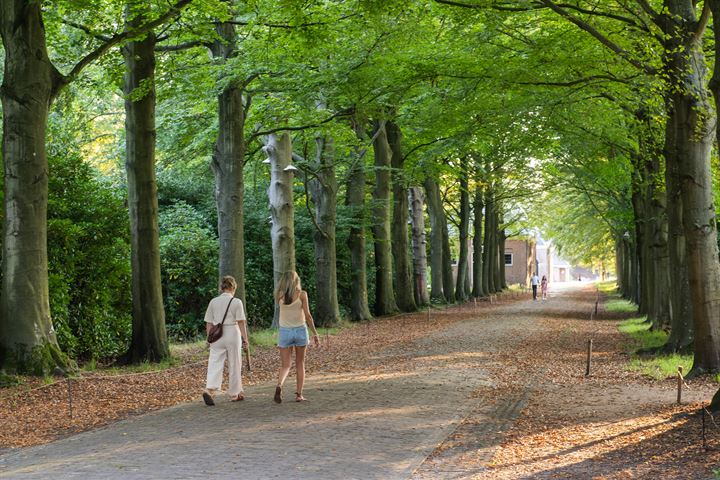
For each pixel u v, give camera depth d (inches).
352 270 1298.0
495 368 602.2
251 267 1228.5
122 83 689.6
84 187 724.7
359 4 608.7
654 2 597.3
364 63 767.1
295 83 800.9
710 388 475.2
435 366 617.6
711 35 604.1
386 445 320.8
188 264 1049.5
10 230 530.0
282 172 1007.0
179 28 663.1
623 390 480.4
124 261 732.7
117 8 615.5
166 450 309.6
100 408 435.2
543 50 618.8
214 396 470.0
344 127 975.6
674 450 295.9
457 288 1996.8
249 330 1018.1
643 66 555.5
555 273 5802.2
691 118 527.2
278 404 429.4
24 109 530.0
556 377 549.6
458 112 741.3
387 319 1301.7
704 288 529.7
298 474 266.8
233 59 744.3
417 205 1691.7
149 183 658.8
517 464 288.2
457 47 697.6
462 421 378.9
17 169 529.0
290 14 631.2
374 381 529.3
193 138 1011.3
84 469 279.3
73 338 658.2
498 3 572.4
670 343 665.0
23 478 268.1
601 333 976.9
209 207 1251.2
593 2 593.0
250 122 937.5
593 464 282.7
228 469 273.7
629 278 2129.7
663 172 744.3
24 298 527.5
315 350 789.2
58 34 659.4
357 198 1350.9
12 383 498.9
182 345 797.9
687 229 535.8
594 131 788.6
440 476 271.4
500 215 2527.1
